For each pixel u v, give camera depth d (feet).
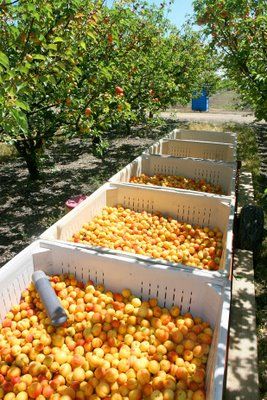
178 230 17.49
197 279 11.22
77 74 19.48
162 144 30.22
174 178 24.39
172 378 9.74
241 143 47.85
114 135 54.44
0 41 12.51
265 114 23.52
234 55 22.13
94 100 20.49
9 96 10.23
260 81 21.90
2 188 30.09
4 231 22.29
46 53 14.70
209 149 30.04
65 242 13.12
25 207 26.07
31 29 12.88
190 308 11.68
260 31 21.04
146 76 32.19
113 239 15.99
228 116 79.05
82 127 19.83
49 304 11.25
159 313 11.85
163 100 38.78
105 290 12.84
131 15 21.17
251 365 12.00
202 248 16.15
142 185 19.24
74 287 12.85
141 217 18.37
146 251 15.53
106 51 21.13
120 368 9.86
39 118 22.21
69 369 9.98
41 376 9.69
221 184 23.97
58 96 19.58
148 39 28.71
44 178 32.73
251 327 13.75
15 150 41.60
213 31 21.72
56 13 14.82
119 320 11.62
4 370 9.97
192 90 48.83
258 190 29.48
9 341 10.69
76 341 11.07
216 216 17.75
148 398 9.26
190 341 10.68
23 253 12.40
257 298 16.25
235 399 10.85
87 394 9.39
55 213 24.91
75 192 29.19
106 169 35.99
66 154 42.34
